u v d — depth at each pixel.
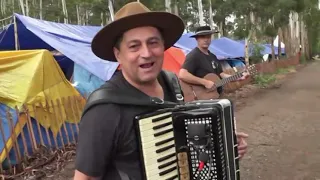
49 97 7.01
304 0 26.44
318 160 6.02
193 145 1.82
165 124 1.82
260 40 25.20
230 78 5.27
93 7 30.88
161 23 1.96
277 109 11.15
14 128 6.21
